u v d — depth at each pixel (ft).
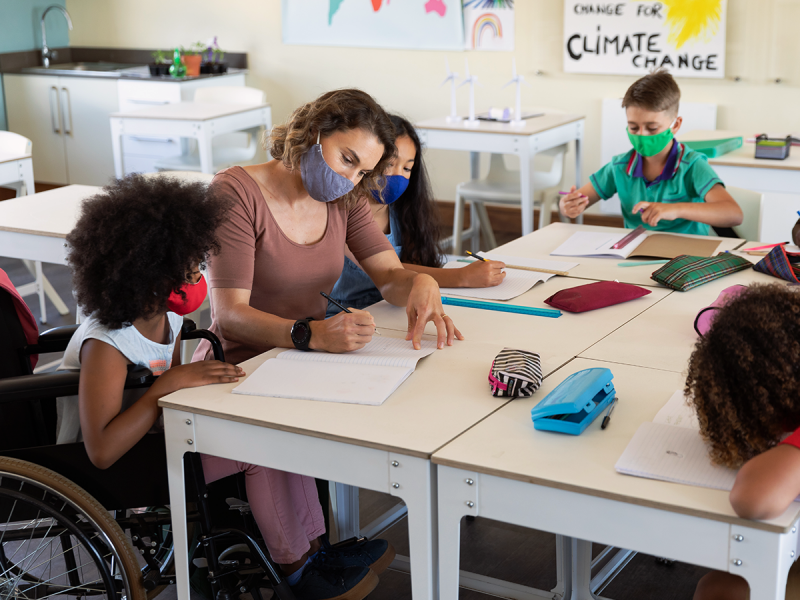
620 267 7.00
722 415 3.46
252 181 5.70
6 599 5.11
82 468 4.92
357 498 6.61
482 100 17.67
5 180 11.63
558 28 16.52
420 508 3.95
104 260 4.59
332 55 18.98
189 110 15.51
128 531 6.72
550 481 3.57
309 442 4.17
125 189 4.72
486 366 4.92
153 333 4.96
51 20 21.45
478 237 15.43
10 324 5.63
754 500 3.16
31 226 9.07
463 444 3.91
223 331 5.52
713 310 5.24
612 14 15.85
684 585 6.26
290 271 5.82
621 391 4.47
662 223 8.83
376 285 6.30
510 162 17.97
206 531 4.90
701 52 15.29
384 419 4.21
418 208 6.97
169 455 4.64
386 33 18.19
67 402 5.51
